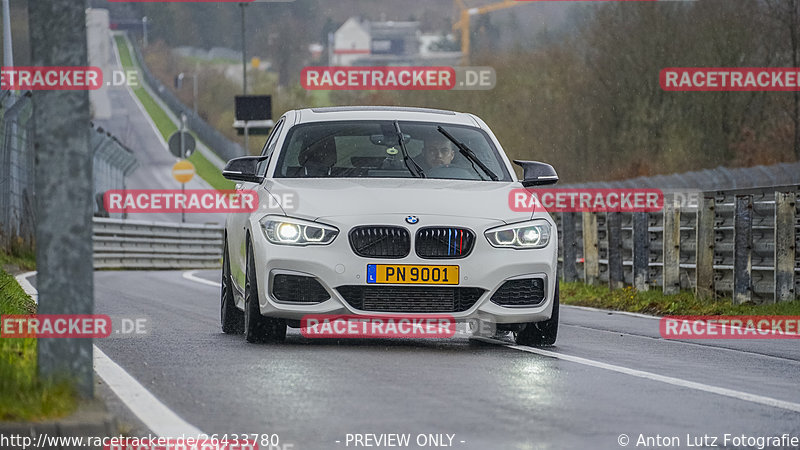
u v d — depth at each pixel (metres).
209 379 20.33
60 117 15.51
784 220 40.97
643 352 26.88
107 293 49.03
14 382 15.60
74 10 15.55
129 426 15.81
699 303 42.75
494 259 26.47
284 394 18.59
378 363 22.92
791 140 147.75
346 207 26.67
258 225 27.00
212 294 50.28
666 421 16.84
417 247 26.20
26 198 74.25
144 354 24.34
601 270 55.16
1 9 79.06
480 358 24.41
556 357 25.00
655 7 164.12
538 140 181.38
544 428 15.91
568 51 183.38
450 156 29.70
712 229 44.00
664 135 161.88
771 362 25.31
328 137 29.86
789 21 146.00
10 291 36.84
